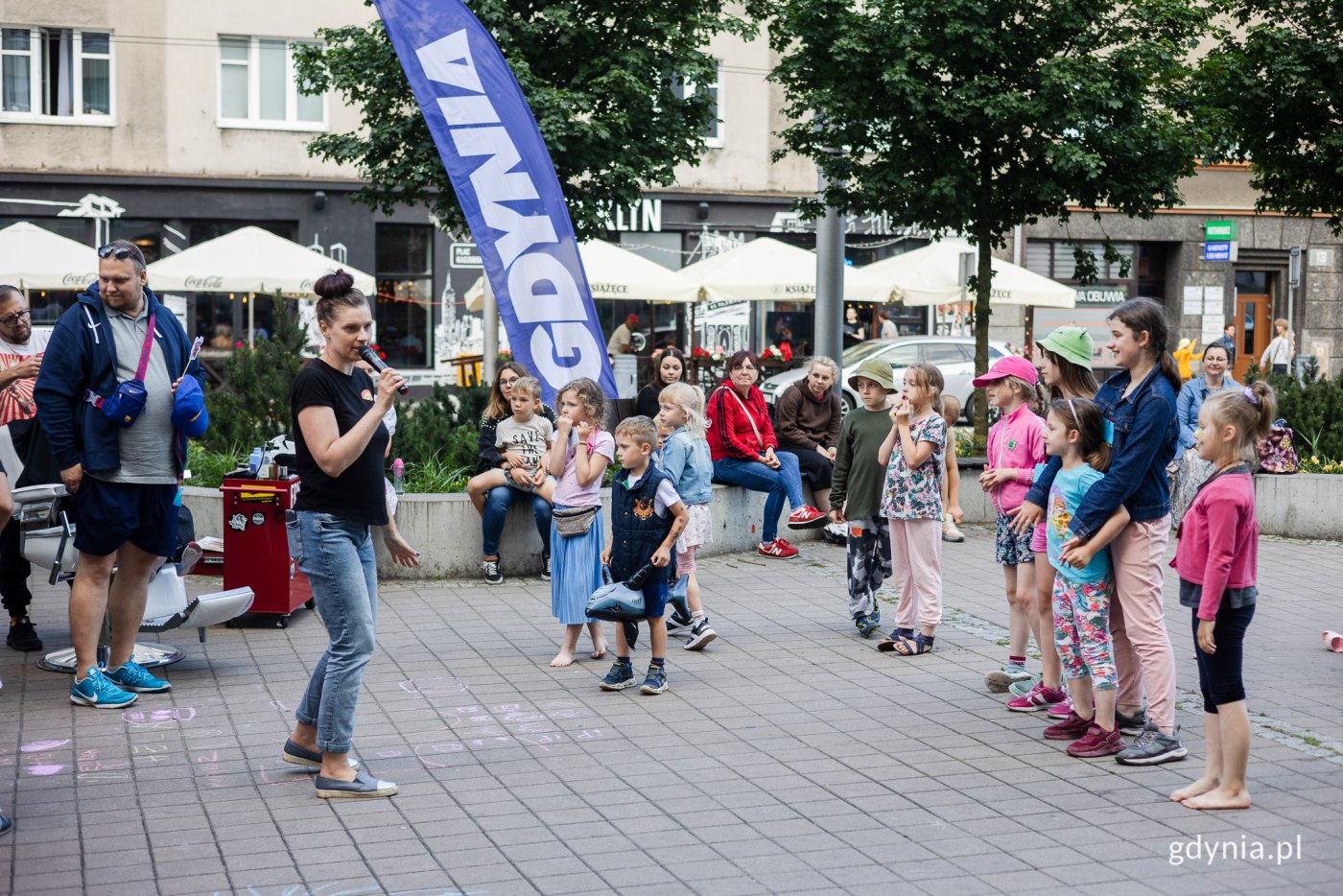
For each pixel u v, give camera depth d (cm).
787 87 1411
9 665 775
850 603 877
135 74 2538
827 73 1345
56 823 530
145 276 700
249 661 793
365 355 548
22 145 2494
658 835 520
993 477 730
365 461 555
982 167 1385
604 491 1125
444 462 1208
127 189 2542
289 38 2608
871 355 2306
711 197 2784
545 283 962
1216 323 2964
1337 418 1458
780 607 970
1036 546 680
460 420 1330
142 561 716
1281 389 1477
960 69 1345
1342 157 1509
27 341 814
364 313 553
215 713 686
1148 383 608
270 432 1252
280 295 1337
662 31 1466
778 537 1173
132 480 684
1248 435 541
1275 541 1275
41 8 2488
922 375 809
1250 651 844
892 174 1336
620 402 1488
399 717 688
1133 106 1338
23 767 598
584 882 473
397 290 2702
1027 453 728
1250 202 2966
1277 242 2977
